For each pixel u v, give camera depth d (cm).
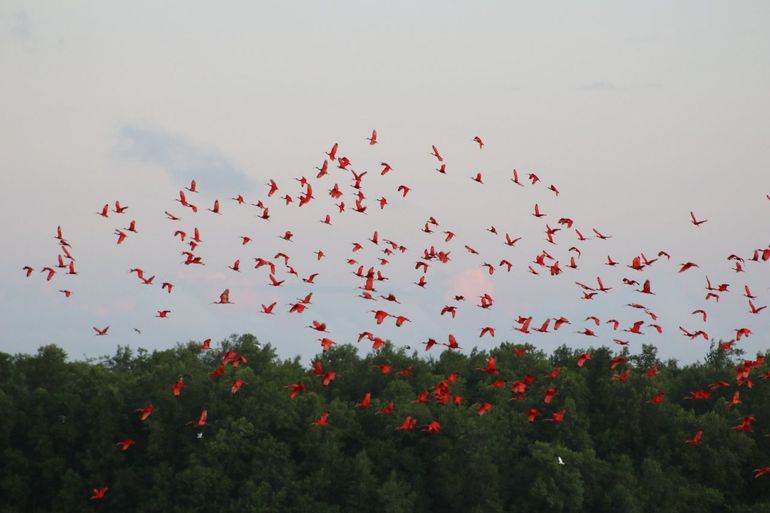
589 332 10106
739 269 10062
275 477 15925
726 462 16575
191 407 17288
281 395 17112
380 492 15525
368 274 10112
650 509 15712
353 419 17175
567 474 15600
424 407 17062
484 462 15838
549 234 10794
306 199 10494
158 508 15850
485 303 9781
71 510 16462
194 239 11088
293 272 10525
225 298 9694
